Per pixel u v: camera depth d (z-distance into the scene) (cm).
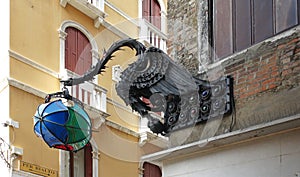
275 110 531
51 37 1505
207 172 580
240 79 573
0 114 1340
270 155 527
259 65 561
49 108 536
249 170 542
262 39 574
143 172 1581
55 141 540
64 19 1551
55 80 1480
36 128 545
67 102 550
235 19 609
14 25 1409
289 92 524
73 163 1466
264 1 580
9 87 1347
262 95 548
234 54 592
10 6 1412
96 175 1478
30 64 1421
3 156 1301
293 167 506
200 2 655
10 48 1380
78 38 1584
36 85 1420
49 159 1385
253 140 544
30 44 1439
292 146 511
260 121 541
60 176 1398
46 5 1509
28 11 1455
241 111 561
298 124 496
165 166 623
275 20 565
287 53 539
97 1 1667
